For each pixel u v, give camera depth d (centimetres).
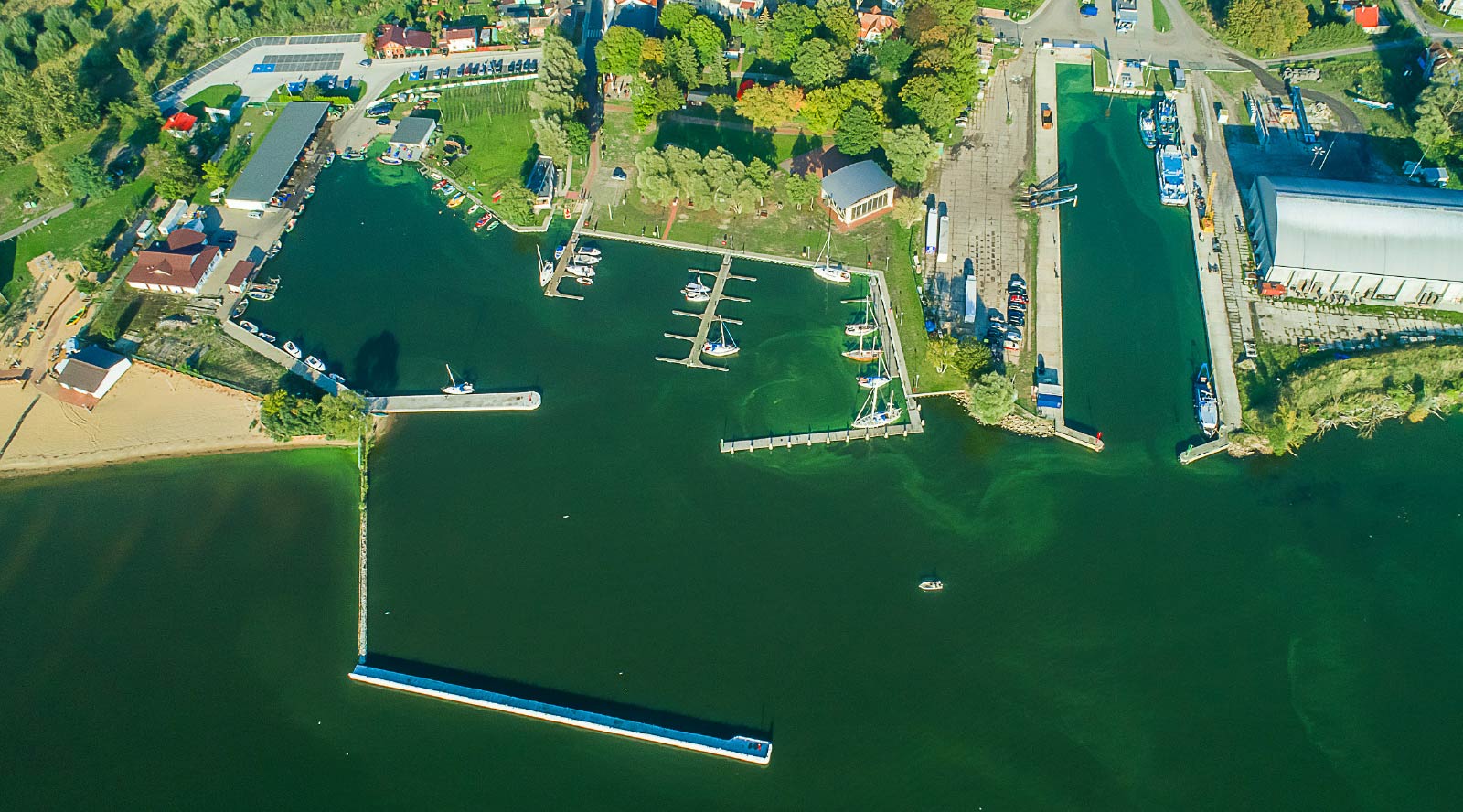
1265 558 14912
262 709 13700
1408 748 13000
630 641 14212
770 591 14750
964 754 13025
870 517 15612
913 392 17188
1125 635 14138
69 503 16088
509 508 15862
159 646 14350
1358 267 17562
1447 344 16775
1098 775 12825
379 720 13562
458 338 18338
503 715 13550
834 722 13325
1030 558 15012
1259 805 12569
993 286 18700
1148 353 17562
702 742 13112
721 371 17700
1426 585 14550
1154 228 19700
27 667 14162
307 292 19150
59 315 18600
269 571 15175
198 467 16538
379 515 15800
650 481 16175
